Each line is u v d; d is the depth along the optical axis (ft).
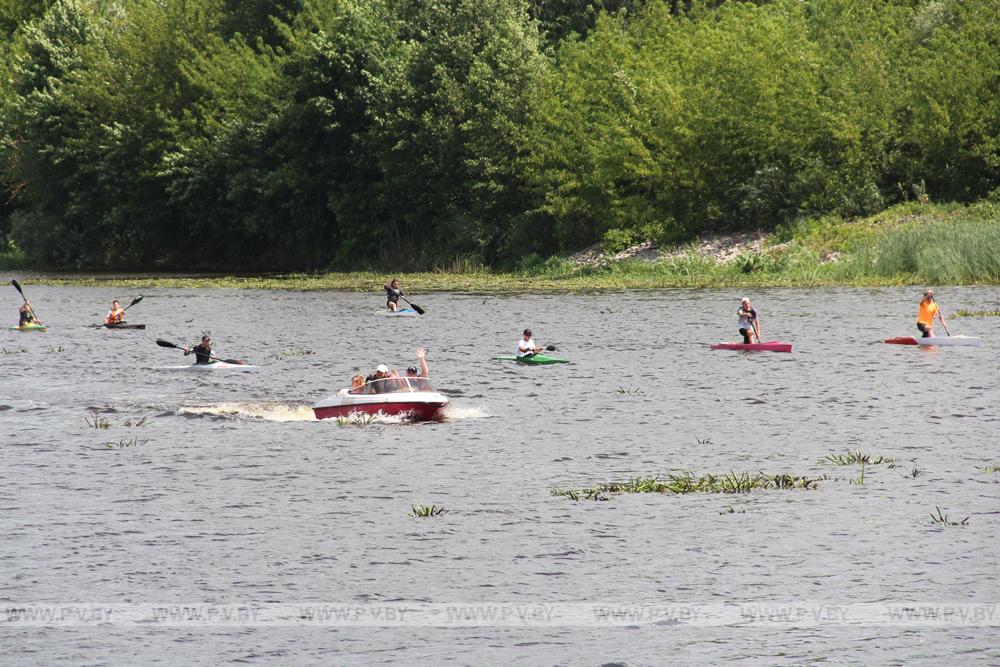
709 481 214.69
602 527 186.80
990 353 387.14
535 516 194.08
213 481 223.10
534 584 160.97
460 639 142.72
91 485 220.43
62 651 140.36
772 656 136.56
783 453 239.91
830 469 223.92
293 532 186.80
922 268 650.43
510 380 355.36
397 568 168.35
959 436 252.42
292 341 476.54
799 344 423.23
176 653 139.54
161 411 308.40
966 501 196.85
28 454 250.78
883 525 184.24
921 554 169.89
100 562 172.14
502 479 221.46
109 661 137.49
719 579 161.58
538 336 472.03
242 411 307.58
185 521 193.88
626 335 466.29
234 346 462.60
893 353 393.09
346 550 176.96
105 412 307.17
